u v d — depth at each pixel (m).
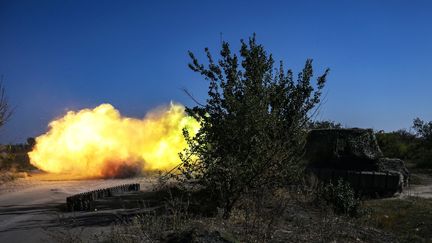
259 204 8.62
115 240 7.13
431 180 21.25
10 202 13.02
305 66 10.59
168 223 8.03
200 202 9.49
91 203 11.32
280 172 9.41
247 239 7.45
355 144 17.23
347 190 12.05
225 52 9.84
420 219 11.60
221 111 9.48
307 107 10.37
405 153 30.62
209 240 6.69
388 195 15.70
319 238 8.36
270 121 9.32
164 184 12.14
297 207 10.69
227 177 9.01
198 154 9.45
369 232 9.93
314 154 17.42
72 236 7.69
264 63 10.04
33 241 8.02
